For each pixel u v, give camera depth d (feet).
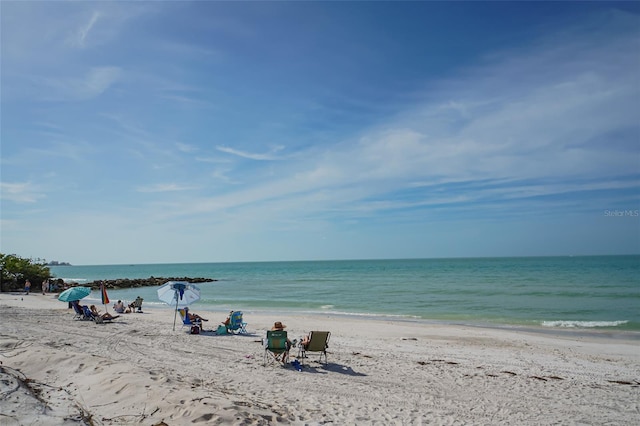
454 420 21.74
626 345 46.68
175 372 27.96
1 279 120.26
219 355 35.55
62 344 36.63
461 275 210.79
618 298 98.32
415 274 234.38
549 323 63.87
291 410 20.89
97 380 20.84
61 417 15.90
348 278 208.13
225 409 17.54
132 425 15.83
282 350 32.96
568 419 22.75
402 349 42.27
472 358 38.96
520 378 31.68
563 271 231.30
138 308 74.23
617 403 25.86
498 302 93.20
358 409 22.49
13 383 18.94
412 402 24.62
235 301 101.86
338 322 62.95
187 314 50.31
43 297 100.32
